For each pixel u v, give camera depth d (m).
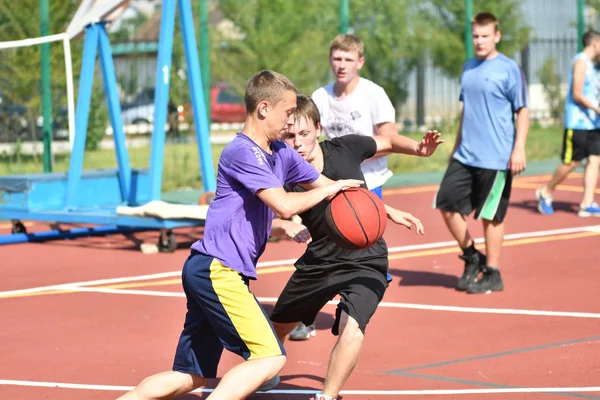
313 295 9.78
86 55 21.14
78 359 11.62
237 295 8.24
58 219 20.48
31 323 13.52
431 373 10.85
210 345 8.62
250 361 8.24
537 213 24.23
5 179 21.20
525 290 15.36
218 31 35.09
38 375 10.95
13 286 16.16
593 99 23.31
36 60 30.50
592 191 23.48
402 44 37.59
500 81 14.67
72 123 22.88
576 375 10.69
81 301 14.91
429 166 35.12
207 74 31.16
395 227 22.52
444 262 18.03
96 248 20.17
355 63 12.69
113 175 22.42
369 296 9.32
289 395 10.13
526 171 33.66
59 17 30.31
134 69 34.97
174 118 32.56
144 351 11.97
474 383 10.43
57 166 31.75
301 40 35.59
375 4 37.25
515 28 41.69
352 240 8.81
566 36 42.69
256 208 8.42
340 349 9.06
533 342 12.16
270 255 19.00
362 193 9.02
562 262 17.77
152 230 22.66
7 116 31.16
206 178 20.41
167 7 19.67
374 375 10.79
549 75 42.62
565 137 23.44
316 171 9.14
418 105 37.94
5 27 30.42
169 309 14.32
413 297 14.97
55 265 18.16
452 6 38.34
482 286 15.17
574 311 13.87
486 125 14.78
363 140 10.25
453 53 38.03
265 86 8.41
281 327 10.24
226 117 44.44
